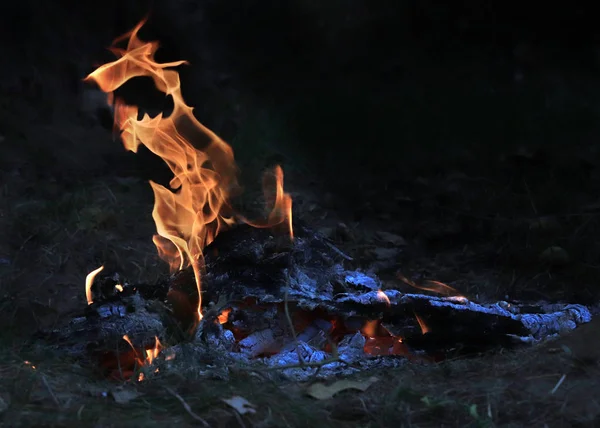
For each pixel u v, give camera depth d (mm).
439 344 6105
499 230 9828
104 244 9117
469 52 17500
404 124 14250
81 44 15047
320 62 16969
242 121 13938
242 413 4664
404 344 6145
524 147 13141
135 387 5305
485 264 9039
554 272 8742
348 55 17219
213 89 15203
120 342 5859
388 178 12234
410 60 17203
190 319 6230
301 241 6633
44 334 6246
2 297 7566
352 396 5137
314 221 10328
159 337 5996
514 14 18234
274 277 6234
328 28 17719
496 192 11172
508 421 4738
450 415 4797
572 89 15828
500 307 6516
